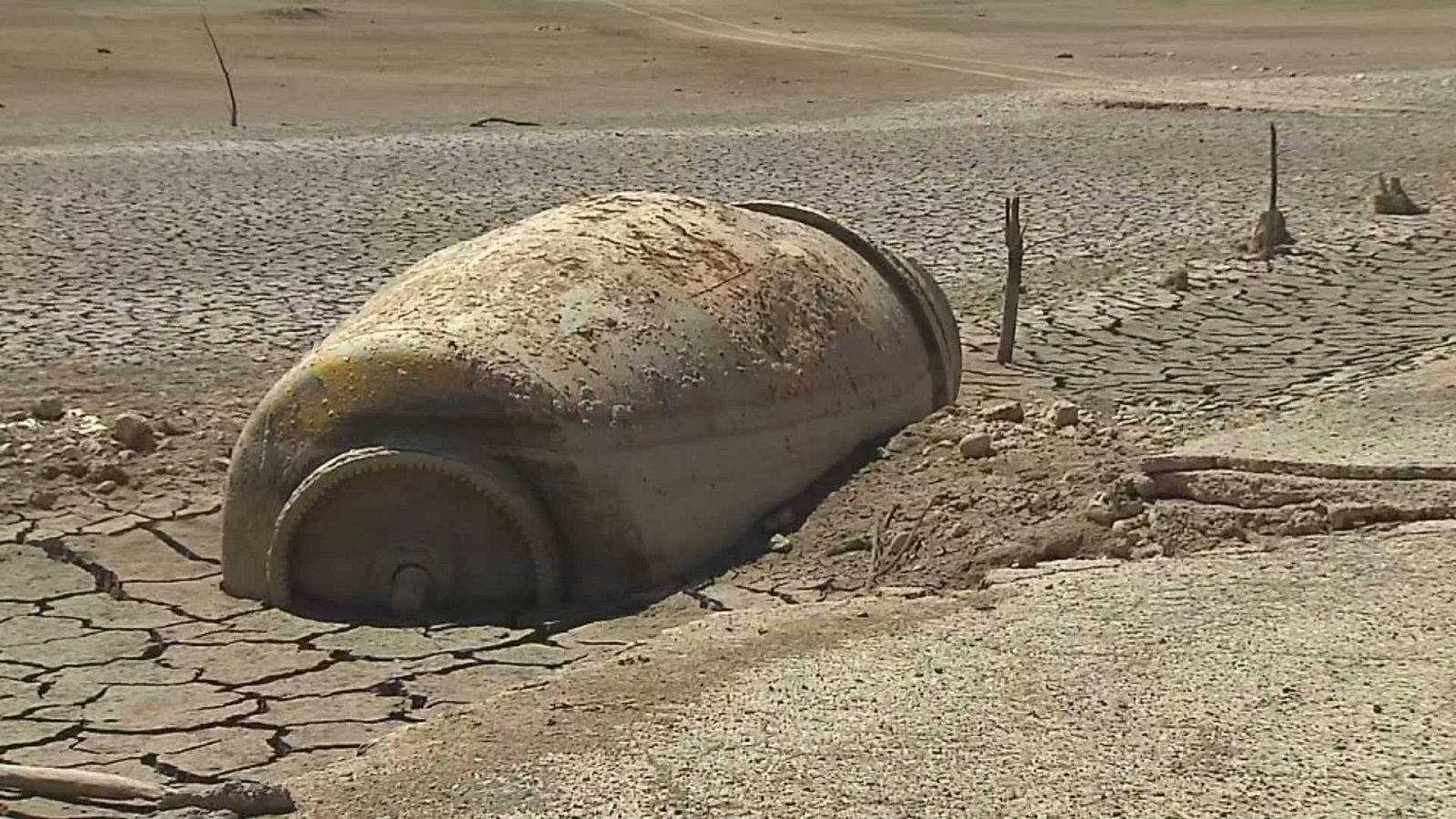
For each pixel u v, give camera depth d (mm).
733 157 26703
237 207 21781
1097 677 7156
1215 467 9430
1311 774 6250
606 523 8750
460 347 8758
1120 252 19188
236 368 13984
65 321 15578
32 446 11219
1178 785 6191
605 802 6234
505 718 7086
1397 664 7168
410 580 8719
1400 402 11953
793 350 9867
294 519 8773
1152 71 42094
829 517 9523
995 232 20344
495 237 10039
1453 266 18500
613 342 9078
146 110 34000
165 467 11188
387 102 36156
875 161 26266
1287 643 7422
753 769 6438
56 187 23281
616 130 30844
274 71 41250
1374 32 51938
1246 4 64062
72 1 56719
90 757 7164
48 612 8867
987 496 9312
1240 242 19375
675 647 7812
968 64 44406
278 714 7578
